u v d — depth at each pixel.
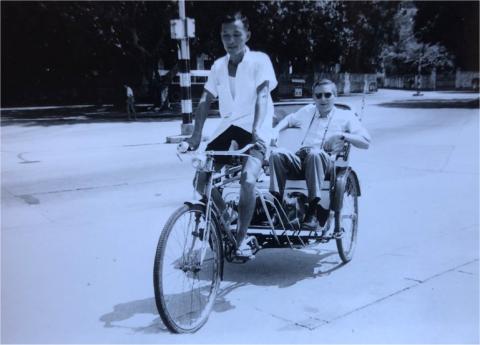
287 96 40.28
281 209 4.32
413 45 62.16
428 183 8.38
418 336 3.29
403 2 49.25
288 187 4.43
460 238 5.40
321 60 41.06
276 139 4.57
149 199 7.44
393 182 8.49
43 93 39.12
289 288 4.14
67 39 30.25
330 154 4.61
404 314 3.61
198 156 3.53
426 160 10.65
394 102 34.12
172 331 3.35
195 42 26.00
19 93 38.69
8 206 7.06
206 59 36.50
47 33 30.27
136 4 23.77
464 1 29.81
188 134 15.62
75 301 3.91
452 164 10.11
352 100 36.72
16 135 17.30
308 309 3.72
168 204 7.11
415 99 38.38
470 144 12.92
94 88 39.38
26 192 7.95
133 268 4.62
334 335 3.31
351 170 4.90
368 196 7.48
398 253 4.96
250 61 3.82
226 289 4.12
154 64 27.39
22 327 3.48
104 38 26.12
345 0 31.67
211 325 3.48
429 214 6.42
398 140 14.05
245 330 3.40
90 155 12.18
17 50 33.88
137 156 11.95
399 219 6.21
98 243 5.36
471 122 19.05
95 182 8.75
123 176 9.32
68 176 9.34
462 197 7.33
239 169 3.91
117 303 3.87
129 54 27.69
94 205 7.09
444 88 61.88
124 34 26.41
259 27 24.81
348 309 3.71
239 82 3.85
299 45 29.50
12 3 28.03
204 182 3.69
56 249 5.16
